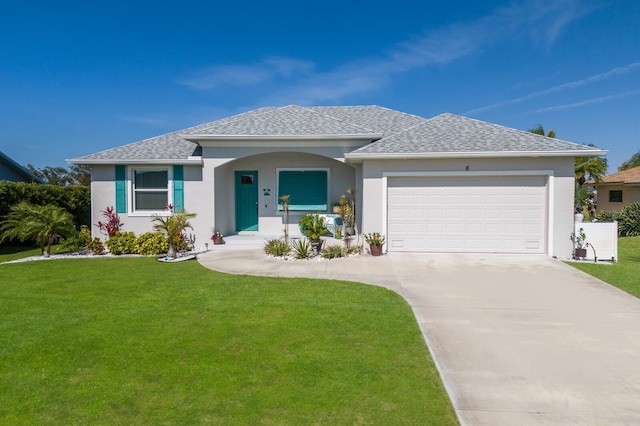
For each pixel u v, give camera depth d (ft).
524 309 23.71
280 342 18.35
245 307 23.88
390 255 41.60
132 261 40.55
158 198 50.62
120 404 13.10
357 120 59.11
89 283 30.42
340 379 14.76
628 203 93.09
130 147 54.08
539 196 41.42
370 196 42.98
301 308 23.61
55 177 175.83
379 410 12.73
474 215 42.32
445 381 14.76
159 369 15.64
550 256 40.86
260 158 54.13
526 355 17.17
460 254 41.86
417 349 17.63
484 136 44.96
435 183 42.65
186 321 21.34
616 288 28.60
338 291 27.61
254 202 54.60
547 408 13.02
